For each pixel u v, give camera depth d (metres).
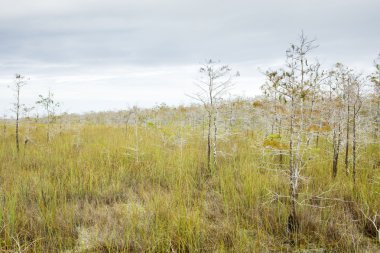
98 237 4.79
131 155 9.51
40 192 6.04
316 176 7.31
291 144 4.87
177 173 7.83
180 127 14.83
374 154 9.13
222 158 9.41
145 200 6.18
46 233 4.92
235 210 5.57
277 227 5.07
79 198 6.55
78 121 23.67
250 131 13.60
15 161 9.17
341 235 4.79
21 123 18.20
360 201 5.93
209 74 8.01
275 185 6.78
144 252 4.37
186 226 4.75
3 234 4.76
